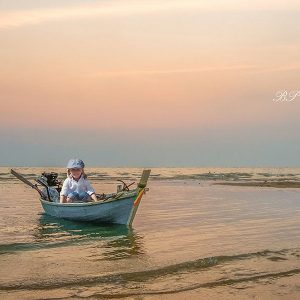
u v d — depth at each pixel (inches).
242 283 289.7
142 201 853.8
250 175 2647.6
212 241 426.9
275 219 601.6
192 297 260.8
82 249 383.2
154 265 324.8
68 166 557.3
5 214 623.5
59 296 254.8
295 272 317.1
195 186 1432.1
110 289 269.9
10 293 258.4
